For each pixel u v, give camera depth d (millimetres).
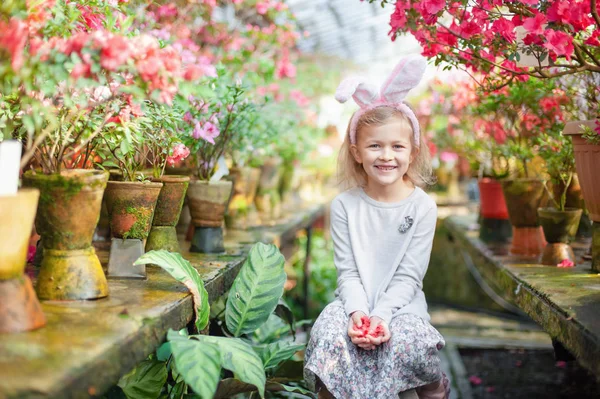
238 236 4086
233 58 4891
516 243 3768
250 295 2590
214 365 1815
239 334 2547
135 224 2410
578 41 2529
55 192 1913
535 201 3648
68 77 1694
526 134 3908
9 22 1662
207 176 3363
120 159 2516
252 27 5160
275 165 5527
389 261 2473
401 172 2465
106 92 2209
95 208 1989
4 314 1614
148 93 1790
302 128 6637
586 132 2613
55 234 1976
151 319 1810
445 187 9898
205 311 2256
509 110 3781
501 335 5570
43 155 2041
